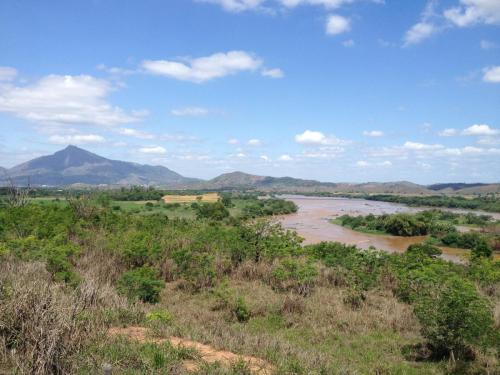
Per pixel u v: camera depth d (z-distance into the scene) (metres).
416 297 11.23
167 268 15.56
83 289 9.22
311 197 199.25
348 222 64.69
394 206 126.31
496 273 15.75
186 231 21.39
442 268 14.84
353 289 13.48
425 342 9.95
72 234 20.53
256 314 11.95
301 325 11.17
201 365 6.66
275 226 20.45
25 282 8.27
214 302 12.65
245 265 16.48
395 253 19.09
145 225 23.19
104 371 5.46
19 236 18.69
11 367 5.73
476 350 9.16
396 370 8.52
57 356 5.87
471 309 8.81
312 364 7.56
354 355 9.30
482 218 75.94
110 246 16.83
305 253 18.72
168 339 7.90
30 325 6.16
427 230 56.72
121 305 10.01
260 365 7.20
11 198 31.97
